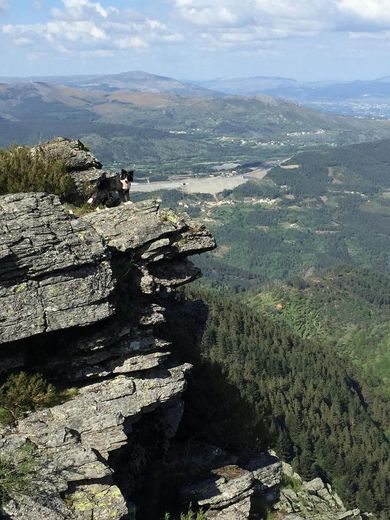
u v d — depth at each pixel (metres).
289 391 150.50
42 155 26.86
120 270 21.11
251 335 175.25
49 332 18.61
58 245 18.48
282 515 25.05
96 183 26.50
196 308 31.08
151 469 22.42
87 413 18.39
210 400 27.67
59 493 16.50
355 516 34.06
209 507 21.92
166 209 23.48
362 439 138.00
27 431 17.39
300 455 108.88
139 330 20.92
